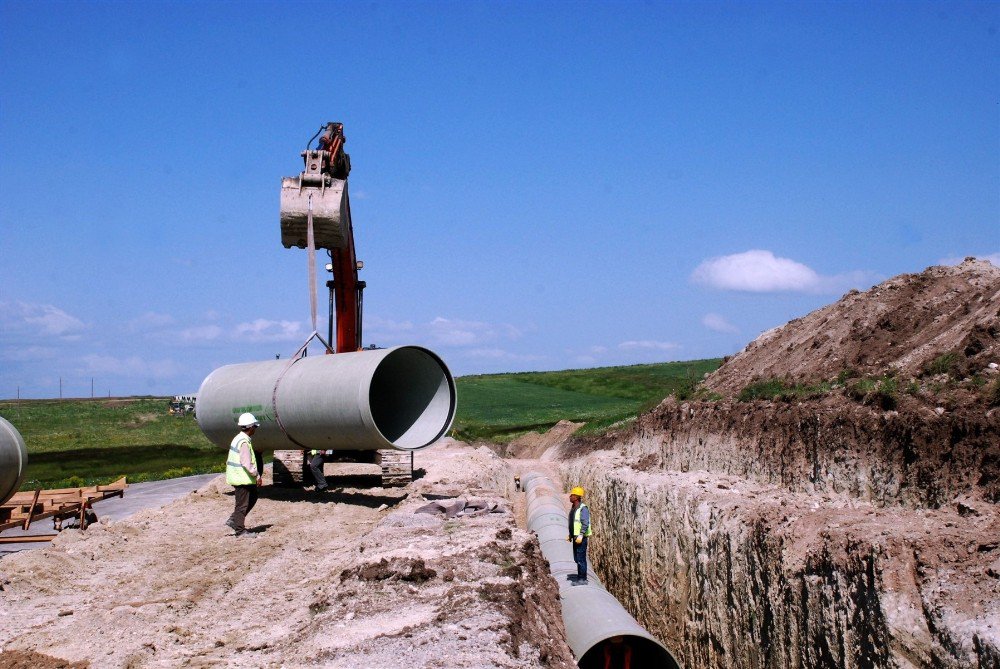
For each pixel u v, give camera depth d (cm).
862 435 1356
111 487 1830
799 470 1510
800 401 1642
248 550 1201
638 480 1947
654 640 1131
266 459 3222
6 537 1549
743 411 1886
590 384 6712
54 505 1638
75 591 1004
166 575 1073
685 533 1550
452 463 2273
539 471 3431
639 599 1812
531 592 917
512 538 1130
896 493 1236
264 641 789
